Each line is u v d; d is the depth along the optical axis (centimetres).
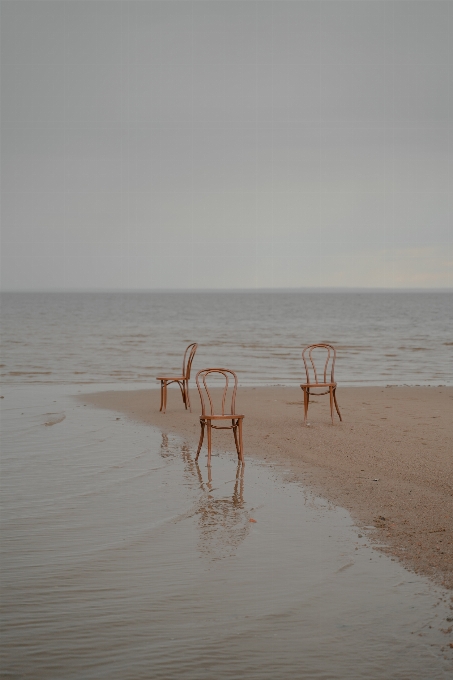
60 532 555
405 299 16088
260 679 329
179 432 1030
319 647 360
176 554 502
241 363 2278
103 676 334
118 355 2520
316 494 666
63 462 819
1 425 1085
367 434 969
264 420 1120
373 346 3011
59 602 419
